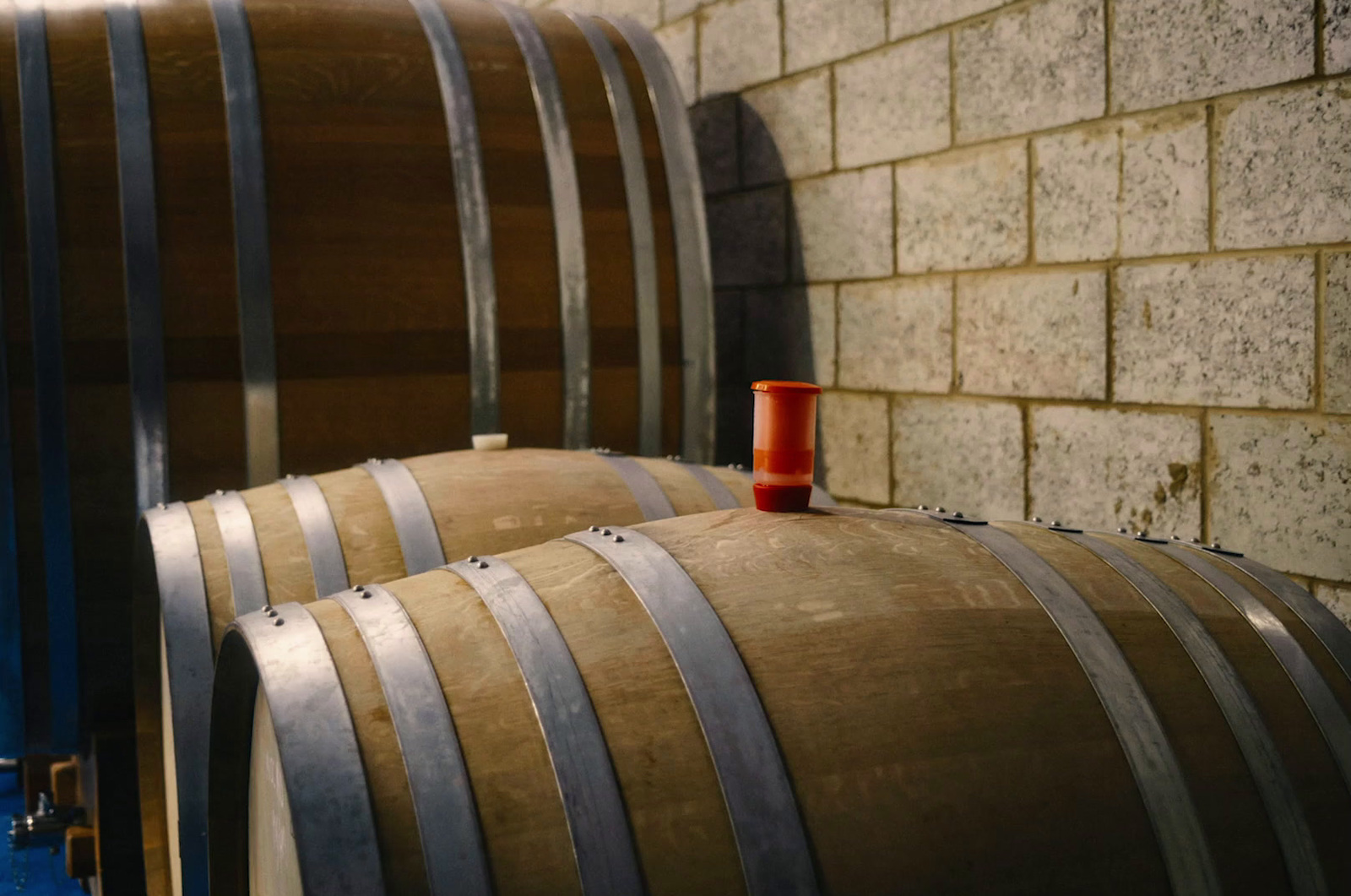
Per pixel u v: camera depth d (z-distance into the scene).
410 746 1.30
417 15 3.94
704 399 4.13
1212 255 2.93
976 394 3.68
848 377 4.26
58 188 3.33
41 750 3.42
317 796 1.24
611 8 5.64
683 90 5.12
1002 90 3.50
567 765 1.31
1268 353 2.81
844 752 1.38
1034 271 3.44
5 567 3.29
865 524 1.80
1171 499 3.07
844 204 4.20
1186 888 1.45
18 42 3.38
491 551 2.45
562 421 3.88
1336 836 1.59
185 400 3.41
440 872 1.22
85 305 3.33
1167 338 3.06
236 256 3.45
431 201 3.69
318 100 3.62
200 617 2.30
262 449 3.47
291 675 1.38
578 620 1.49
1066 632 1.60
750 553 1.65
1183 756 1.54
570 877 1.25
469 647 1.45
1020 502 3.54
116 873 3.13
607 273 3.95
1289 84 2.73
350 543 2.45
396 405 3.63
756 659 1.45
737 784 1.32
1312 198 2.70
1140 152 3.09
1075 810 1.43
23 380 3.29
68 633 3.34
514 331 3.79
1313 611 1.91
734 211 4.84
